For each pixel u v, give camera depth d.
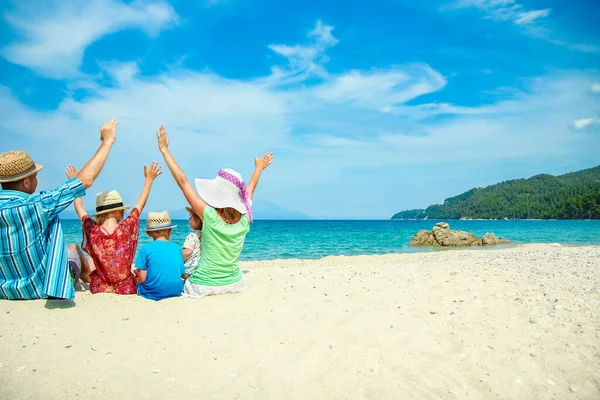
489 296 5.91
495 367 3.84
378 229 57.75
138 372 3.60
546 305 5.44
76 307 4.99
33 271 4.93
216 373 3.64
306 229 56.91
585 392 3.50
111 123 5.18
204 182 5.69
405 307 5.43
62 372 3.53
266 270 8.62
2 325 4.31
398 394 3.40
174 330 4.45
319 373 3.69
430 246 27.03
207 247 5.66
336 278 7.36
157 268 5.59
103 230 5.65
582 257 9.78
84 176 4.95
